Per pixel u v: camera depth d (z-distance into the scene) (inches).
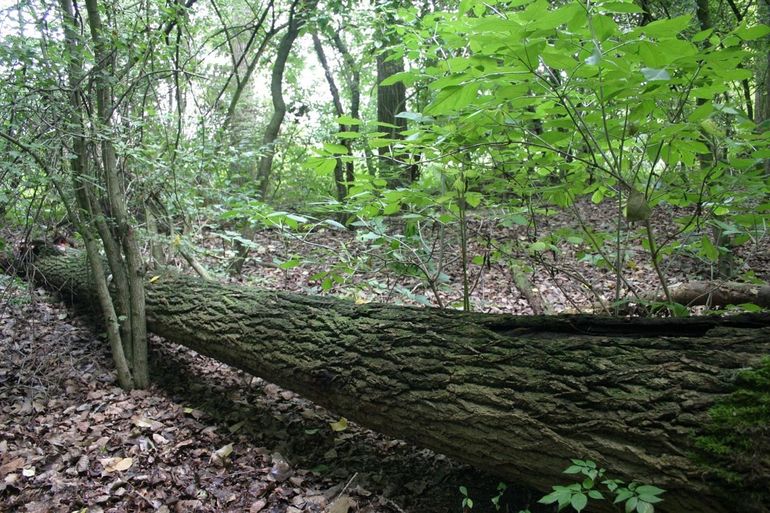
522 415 74.8
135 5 147.8
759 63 215.3
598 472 63.6
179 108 164.1
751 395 59.4
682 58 62.8
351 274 132.6
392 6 231.0
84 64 135.9
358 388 96.0
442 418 83.7
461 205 106.0
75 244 229.6
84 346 165.2
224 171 225.5
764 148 83.0
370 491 98.0
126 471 104.0
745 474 56.4
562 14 57.1
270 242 283.7
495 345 83.3
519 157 107.0
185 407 134.9
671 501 61.5
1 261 181.8
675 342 69.2
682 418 62.2
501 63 68.9
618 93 68.7
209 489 99.0
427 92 223.8
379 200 109.4
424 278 134.6
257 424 125.8
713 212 98.3
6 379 141.1
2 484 97.4
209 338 132.0
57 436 116.0
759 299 134.0
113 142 134.5
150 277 163.3
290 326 114.1
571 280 195.0
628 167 100.3
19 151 122.3
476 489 96.2
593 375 71.4
